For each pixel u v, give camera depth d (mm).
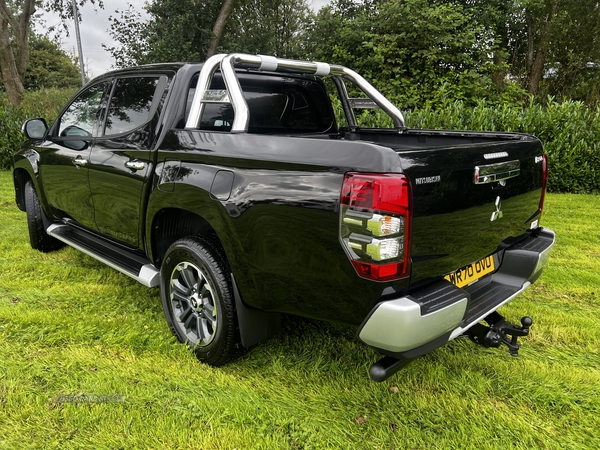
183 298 2771
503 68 13555
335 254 1896
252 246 2207
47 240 4582
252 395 2410
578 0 18500
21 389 2408
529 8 17562
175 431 2141
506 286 2570
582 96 19062
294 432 2168
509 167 2377
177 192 2564
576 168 8094
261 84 3393
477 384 2535
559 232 5727
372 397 2422
